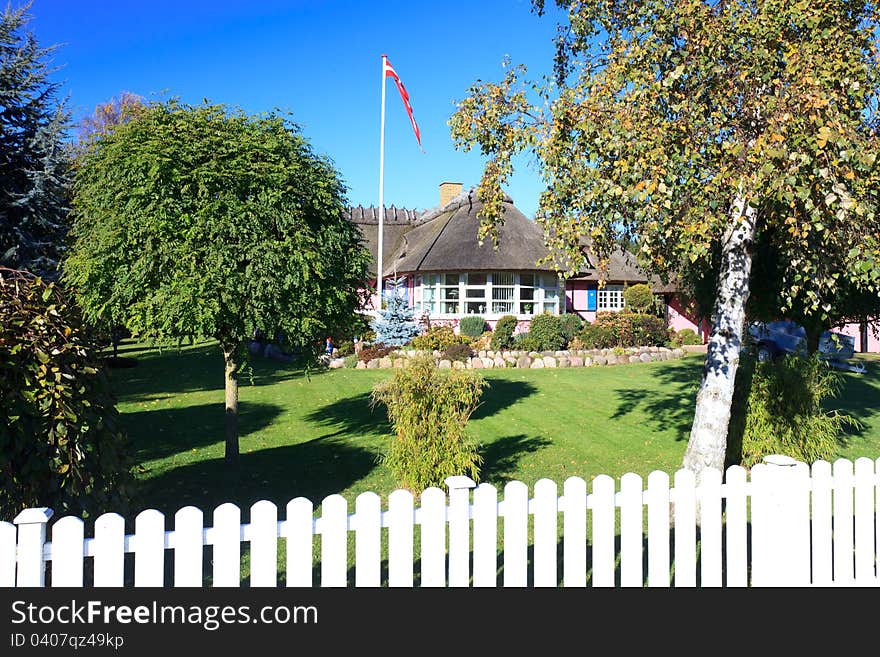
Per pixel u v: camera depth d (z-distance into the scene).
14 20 14.14
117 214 6.09
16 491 3.24
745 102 4.68
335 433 9.03
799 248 5.41
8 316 3.24
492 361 17.50
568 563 2.98
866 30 4.87
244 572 4.10
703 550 3.15
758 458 6.77
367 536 2.74
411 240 27.14
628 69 4.80
